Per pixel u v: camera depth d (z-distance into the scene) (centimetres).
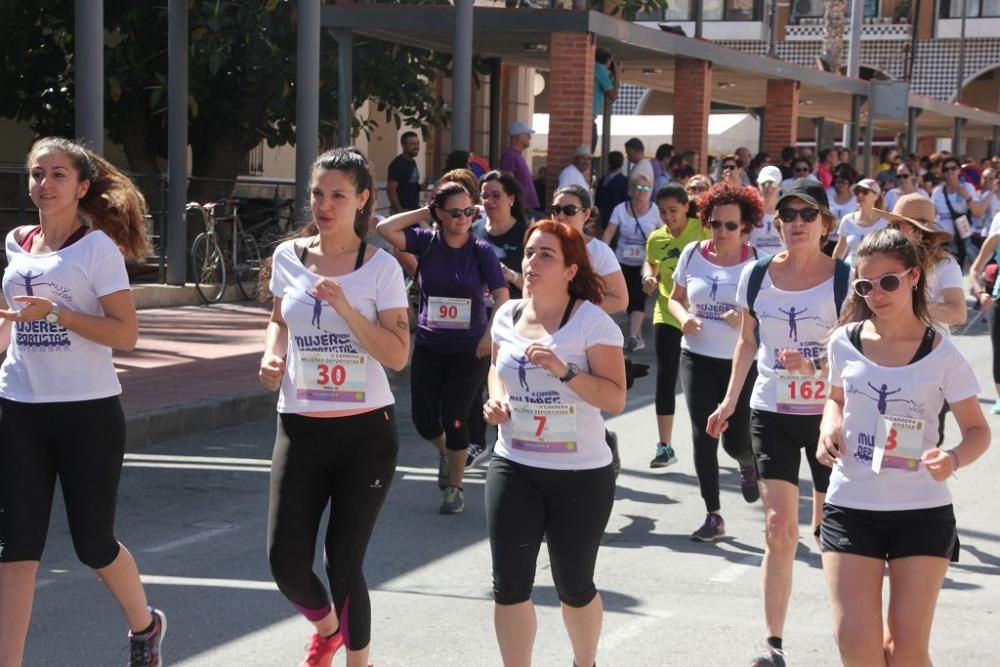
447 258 830
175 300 1748
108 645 586
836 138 5481
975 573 734
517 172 1808
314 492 512
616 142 3697
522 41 2008
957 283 793
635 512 858
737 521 839
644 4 2317
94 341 500
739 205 765
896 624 453
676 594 683
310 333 508
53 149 512
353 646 517
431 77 2286
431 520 825
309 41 1631
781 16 5128
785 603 564
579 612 506
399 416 1182
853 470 467
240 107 2066
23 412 502
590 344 500
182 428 1062
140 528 794
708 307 770
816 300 600
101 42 1399
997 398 1283
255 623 621
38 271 508
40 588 668
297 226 1648
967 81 5169
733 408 637
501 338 513
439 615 640
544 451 494
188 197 1931
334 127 2197
